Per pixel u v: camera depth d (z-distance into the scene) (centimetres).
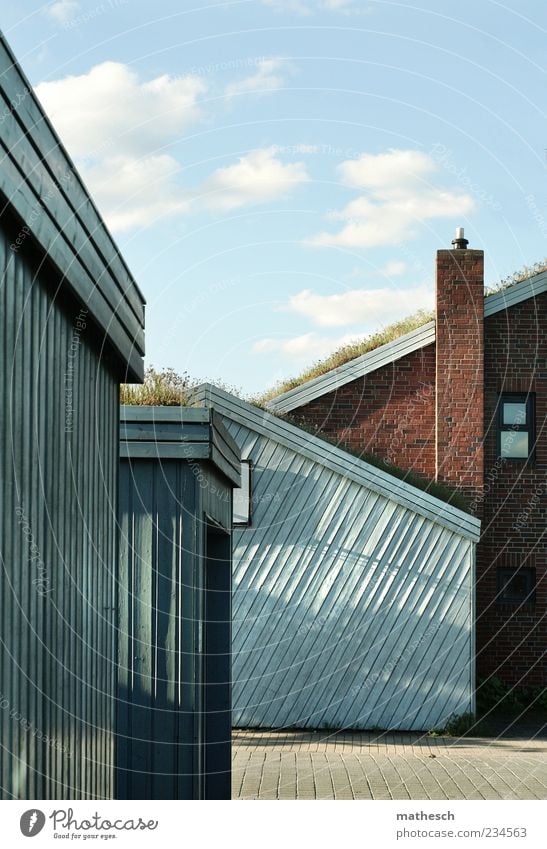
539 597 1870
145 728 720
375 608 1602
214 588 947
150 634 730
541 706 1795
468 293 1898
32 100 367
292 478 1622
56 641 438
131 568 737
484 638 1862
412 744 1469
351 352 2139
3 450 350
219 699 932
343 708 1590
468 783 1162
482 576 1872
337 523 1612
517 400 1923
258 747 1434
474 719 1573
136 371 614
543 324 1919
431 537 1605
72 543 472
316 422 1927
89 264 473
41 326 407
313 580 1611
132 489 743
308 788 1122
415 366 1928
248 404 1625
